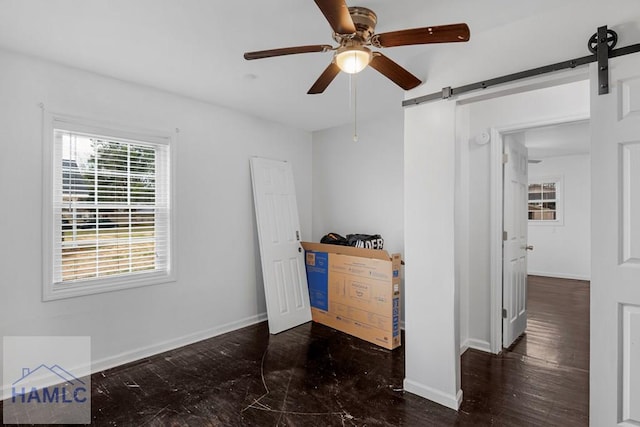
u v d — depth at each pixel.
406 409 2.21
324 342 3.38
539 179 6.74
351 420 2.10
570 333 3.57
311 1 1.79
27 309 2.43
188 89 3.08
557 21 1.81
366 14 1.65
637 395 1.59
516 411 2.18
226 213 3.64
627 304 1.61
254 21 1.99
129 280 2.93
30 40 2.20
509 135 3.17
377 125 3.96
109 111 2.79
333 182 4.43
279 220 3.99
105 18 1.95
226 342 3.37
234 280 3.72
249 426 2.05
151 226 3.11
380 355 3.07
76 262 2.68
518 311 3.43
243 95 3.25
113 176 2.88
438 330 2.28
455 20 1.96
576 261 6.33
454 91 2.18
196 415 2.16
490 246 3.08
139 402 2.31
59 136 2.60
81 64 2.56
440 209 2.27
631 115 1.58
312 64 2.57
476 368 2.77
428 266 2.33
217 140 3.55
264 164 3.96
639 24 1.58
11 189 2.36
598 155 1.67
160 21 1.98
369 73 2.73
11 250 2.36
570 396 2.35
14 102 2.36
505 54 1.99
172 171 3.18
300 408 2.23
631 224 1.60
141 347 2.99
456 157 2.23
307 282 4.12
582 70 1.73
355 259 3.55
